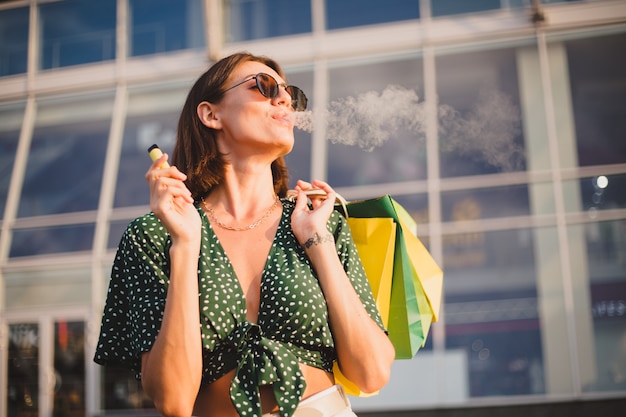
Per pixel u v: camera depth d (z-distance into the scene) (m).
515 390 10.41
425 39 12.05
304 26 12.60
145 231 1.99
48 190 12.70
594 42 11.73
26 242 12.45
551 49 11.77
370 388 1.92
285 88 2.17
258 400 1.83
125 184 12.52
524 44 11.81
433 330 10.76
